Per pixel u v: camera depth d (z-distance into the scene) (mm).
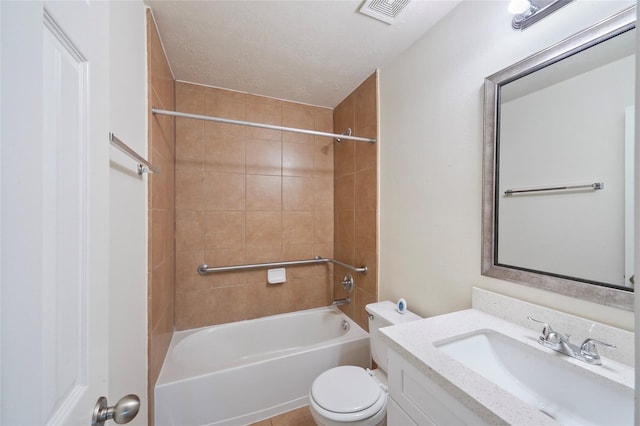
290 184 2301
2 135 281
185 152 1950
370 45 1521
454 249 1239
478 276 1121
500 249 1034
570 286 812
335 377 1314
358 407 1104
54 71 362
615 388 618
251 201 2162
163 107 1509
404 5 1221
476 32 1130
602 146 753
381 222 1790
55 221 362
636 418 298
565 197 834
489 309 1044
